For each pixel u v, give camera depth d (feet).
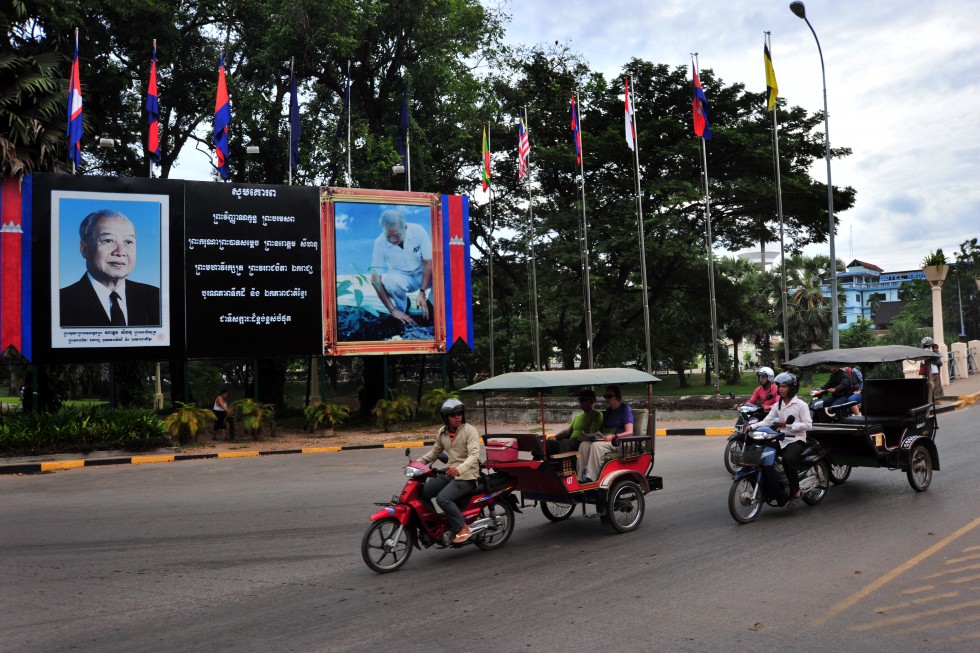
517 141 111.04
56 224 67.51
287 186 76.18
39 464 55.42
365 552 23.06
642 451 29.30
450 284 82.69
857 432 32.12
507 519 26.99
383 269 79.77
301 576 23.07
